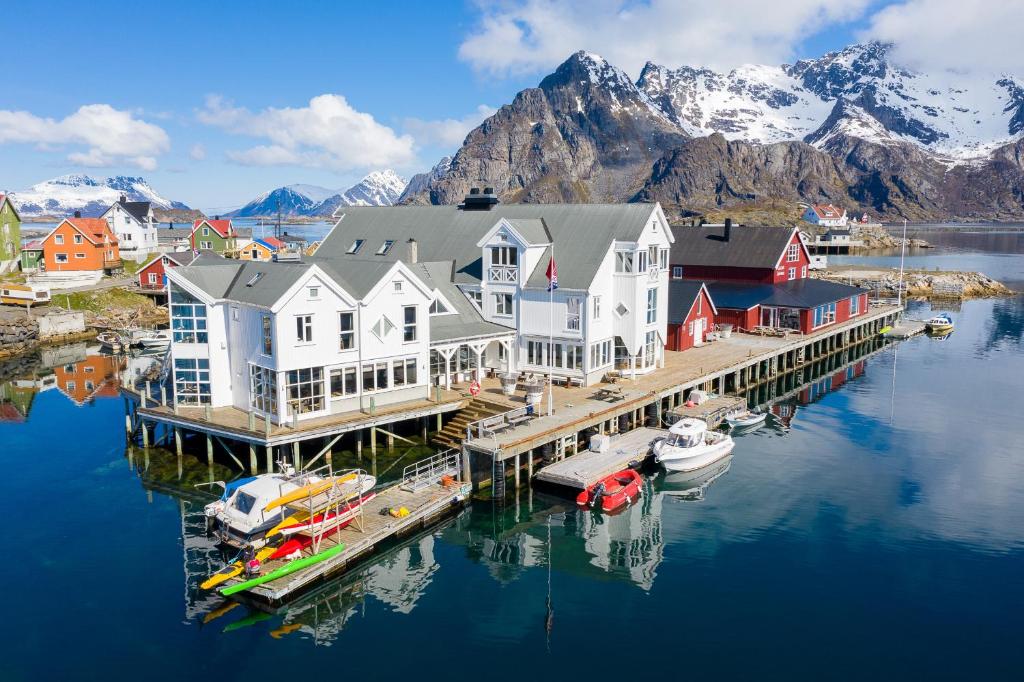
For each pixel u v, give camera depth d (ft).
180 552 101.55
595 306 154.81
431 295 139.85
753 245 261.65
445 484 116.57
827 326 236.22
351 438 136.56
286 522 96.37
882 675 76.59
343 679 76.74
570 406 139.85
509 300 162.61
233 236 428.56
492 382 156.46
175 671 77.97
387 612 89.20
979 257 618.03
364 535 100.01
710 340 211.20
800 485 126.72
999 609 88.33
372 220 203.21
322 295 124.88
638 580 95.81
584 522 112.68
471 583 95.71
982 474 131.23
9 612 87.81
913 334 267.80
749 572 97.66
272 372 124.16
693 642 82.53
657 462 132.87
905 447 145.79
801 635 83.56
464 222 188.24
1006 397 182.39
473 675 77.25
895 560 100.32
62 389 193.36
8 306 266.16
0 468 132.16
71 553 101.45
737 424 158.30
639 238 159.02
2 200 327.88
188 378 135.44
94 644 82.02
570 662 79.30
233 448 135.64
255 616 87.92
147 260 387.14
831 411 171.63
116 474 128.36
